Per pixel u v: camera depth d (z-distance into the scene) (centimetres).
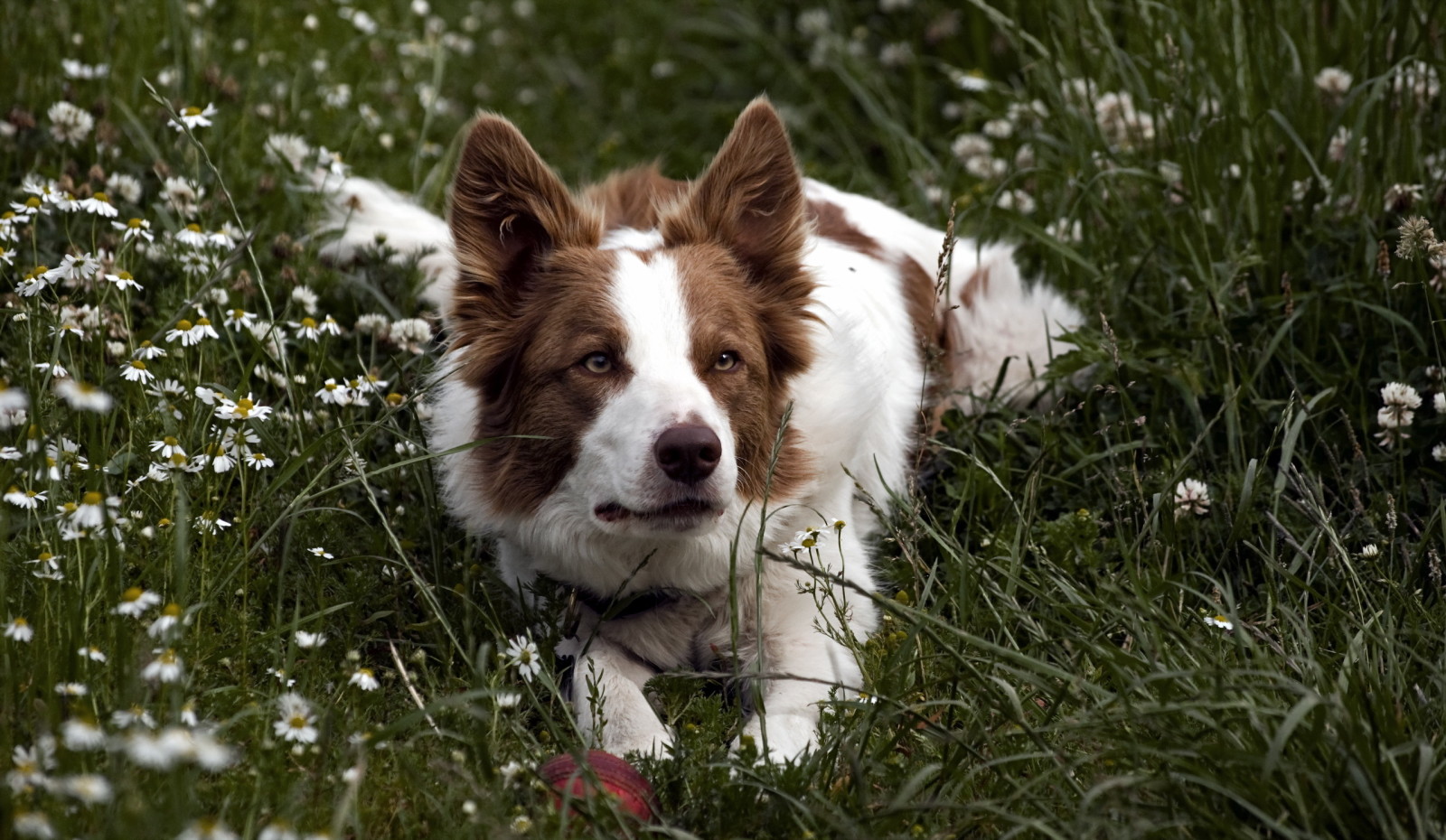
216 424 468
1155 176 611
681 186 588
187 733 294
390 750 367
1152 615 375
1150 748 341
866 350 525
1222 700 352
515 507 464
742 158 485
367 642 445
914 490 476
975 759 364
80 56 689
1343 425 526
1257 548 475
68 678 345
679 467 409
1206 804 341
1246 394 548
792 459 475
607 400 433
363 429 509
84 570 385
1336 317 560
